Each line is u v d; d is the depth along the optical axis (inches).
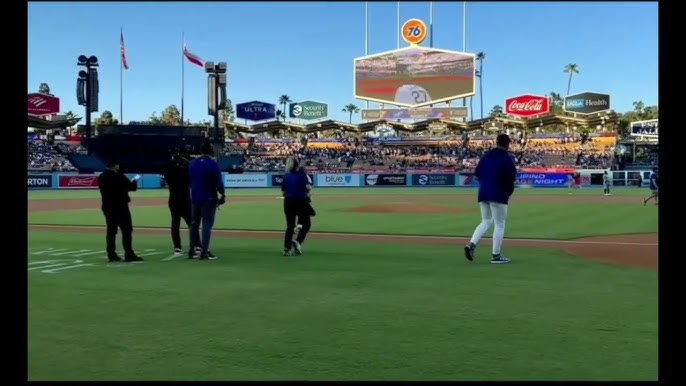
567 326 237.9
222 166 2529.5
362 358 200.8
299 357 202.2
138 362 198.1
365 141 3238.2
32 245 524.7
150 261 422.3
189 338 225.0
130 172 2433.6
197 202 430.3
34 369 191.2
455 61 2591.0
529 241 542.6
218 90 2158.0
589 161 2758.4
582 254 450.6
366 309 269.3
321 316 257.1
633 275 354.3
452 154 2979.8
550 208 1029.8
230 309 270.8
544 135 3115.2
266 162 2923.2
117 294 303.7
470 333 229.3
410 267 389.7
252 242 551.5
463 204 1142.3
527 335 225.9
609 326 237.0
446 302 282.0
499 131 3174.2
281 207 1099.3
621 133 4023.1
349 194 1684.3
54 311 266.7
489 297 292.8
